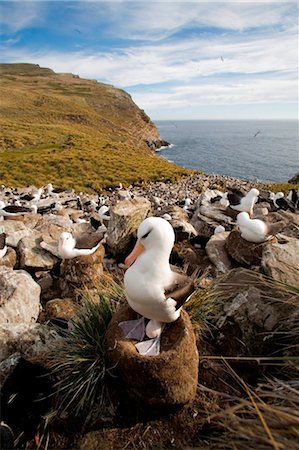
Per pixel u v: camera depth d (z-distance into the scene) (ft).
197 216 27.20
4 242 18.42
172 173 130.21
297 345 11.17
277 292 13.10
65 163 130.41
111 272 19.27
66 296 16.85
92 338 11.48
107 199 71.82
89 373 10.75
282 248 15.70
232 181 126.52
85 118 326.24
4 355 11.76
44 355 11.76
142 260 10.26
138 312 11.03
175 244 22.34
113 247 20.42
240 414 10.14
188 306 13.08
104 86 528.63
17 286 14.34
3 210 33.94
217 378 11.57
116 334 10.73
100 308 12.65
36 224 27.04
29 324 12.80
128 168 132.77
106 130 319.06
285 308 12.50
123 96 482.28
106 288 14.70
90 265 16.93
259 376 11.69
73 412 10.43
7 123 231.91
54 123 287.48
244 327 12.25
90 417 10.33
